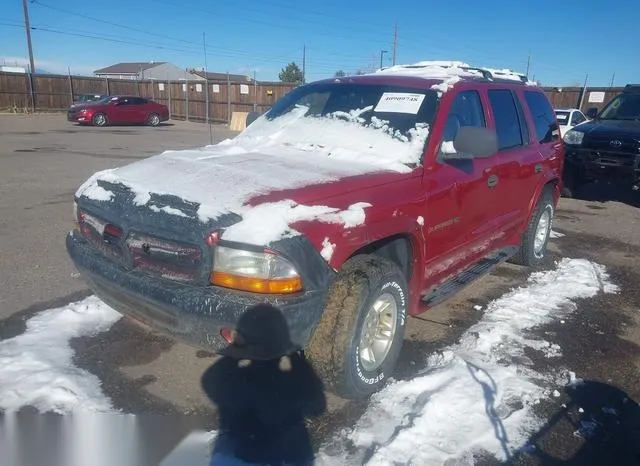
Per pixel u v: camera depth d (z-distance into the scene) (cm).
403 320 334
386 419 300
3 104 3159
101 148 1554
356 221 291
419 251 349
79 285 472
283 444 278
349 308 287
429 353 379
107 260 311
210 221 268
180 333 280
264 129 438
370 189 318
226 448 274
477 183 413
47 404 302
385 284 306
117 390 320
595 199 1005
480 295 497
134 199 298
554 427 300
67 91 3353
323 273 273
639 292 524
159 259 284
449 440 281
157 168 335
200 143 1786
